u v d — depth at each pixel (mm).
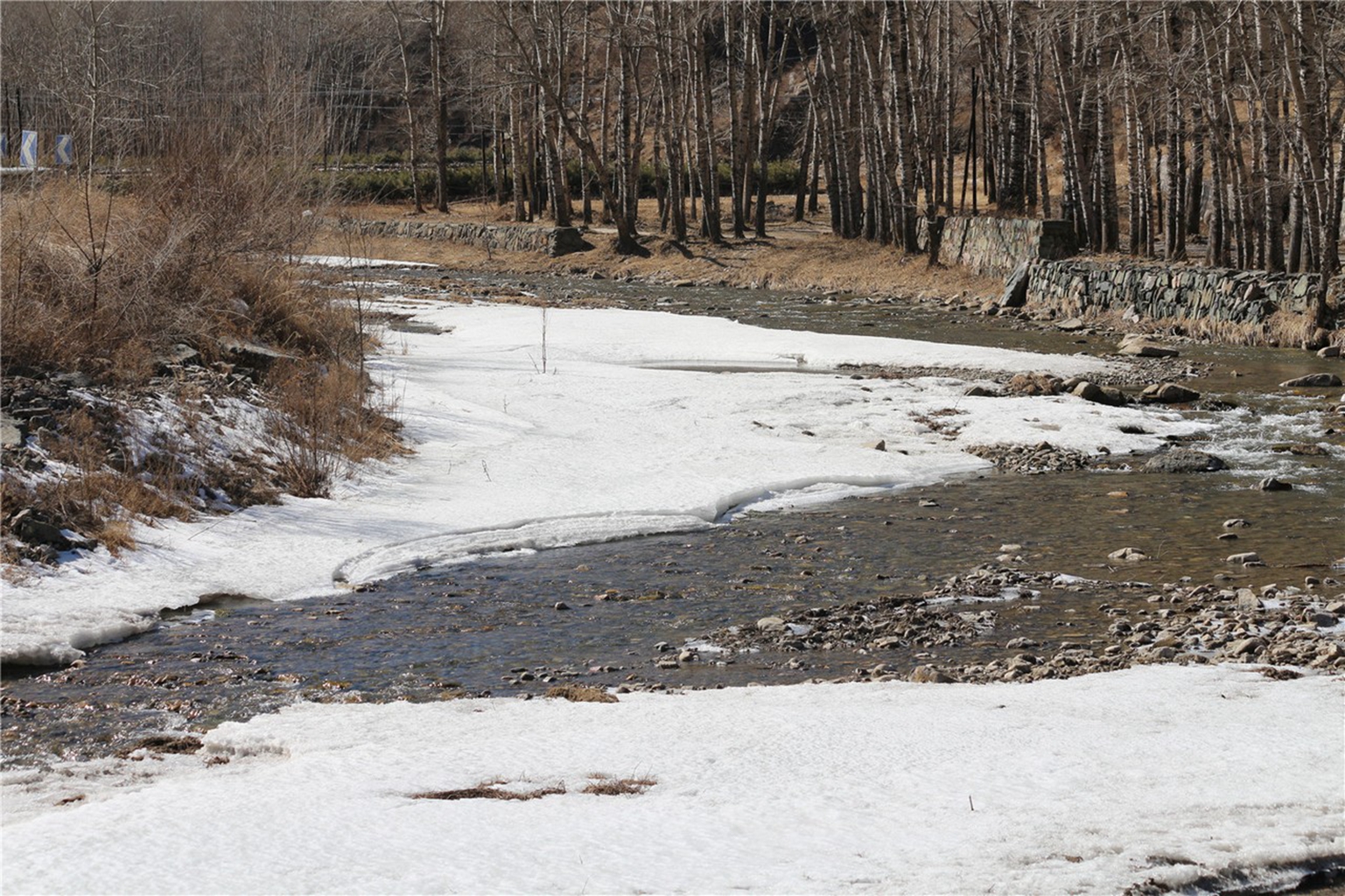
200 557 11844
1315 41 27422
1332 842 5035
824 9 46281
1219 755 6156
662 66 50031
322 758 6469
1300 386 22859
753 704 7602
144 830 5176
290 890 4484
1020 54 45406
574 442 17578
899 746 6414
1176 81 32188
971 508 14680
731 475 15938
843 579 11766
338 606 10867
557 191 54000
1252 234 31047
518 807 5477
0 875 4664
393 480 15070
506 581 11688
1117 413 20188
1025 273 35500
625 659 9461
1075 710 7160
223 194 18984
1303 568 11977
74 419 13430
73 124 20578
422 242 56719
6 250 15867
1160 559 12391
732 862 4773
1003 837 5039
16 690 8711
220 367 16875
